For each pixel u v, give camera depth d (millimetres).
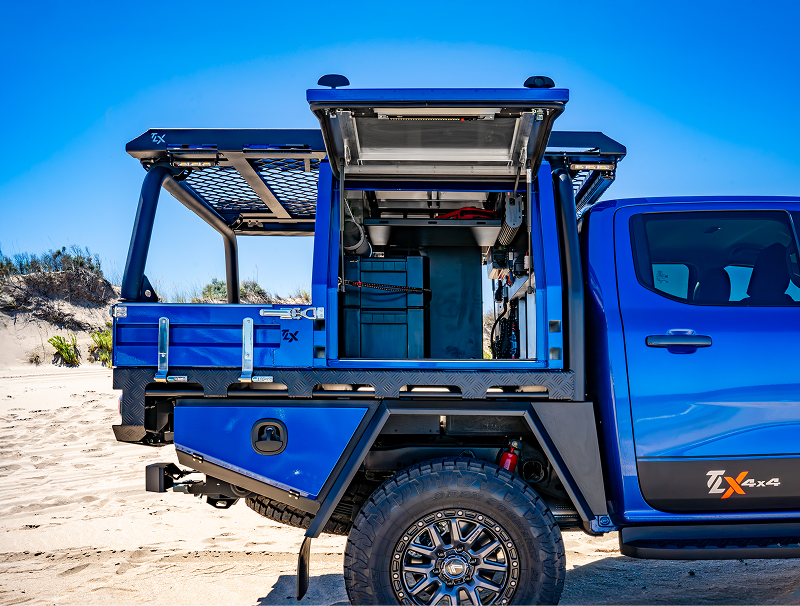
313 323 2889
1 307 20516
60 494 5941
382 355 3395
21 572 3916
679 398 2889
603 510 2836
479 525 2732
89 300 22875
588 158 3566
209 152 3418
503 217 3756
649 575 3807
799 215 3184
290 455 2834
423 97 2699
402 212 4059
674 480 2871
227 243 5086
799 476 2871
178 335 2857
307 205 4781
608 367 2934
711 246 3213
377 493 2754
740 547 2787
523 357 3527
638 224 3199
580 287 2963
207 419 2854
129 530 4836
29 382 13797
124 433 2857
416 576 2832
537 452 3139
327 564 4086
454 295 3791
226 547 4441
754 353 2920
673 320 2979
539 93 2697
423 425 2992
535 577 2686
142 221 3252
